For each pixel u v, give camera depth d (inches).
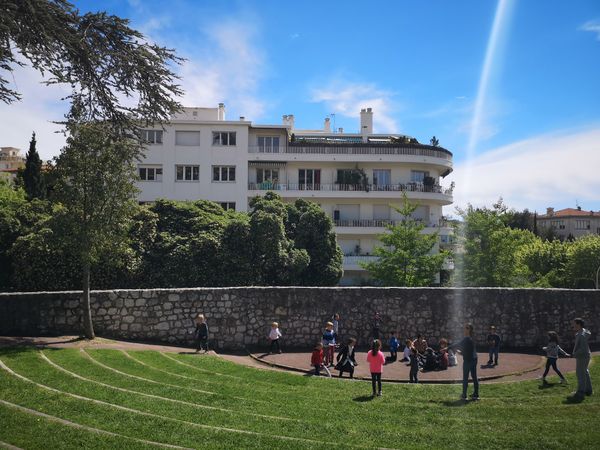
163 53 491.8
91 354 561.9
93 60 460.1
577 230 3969.0
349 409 413.4
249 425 347.6
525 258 1990.7
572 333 816.3
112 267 904.3
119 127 535.5
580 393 461.1
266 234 1000.2
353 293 802.8
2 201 1107.9
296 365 653.9
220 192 1611.7
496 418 391.2
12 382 410.0
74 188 635.5
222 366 589.0
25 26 412.2
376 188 1654.8
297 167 1676.9
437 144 1824.6
